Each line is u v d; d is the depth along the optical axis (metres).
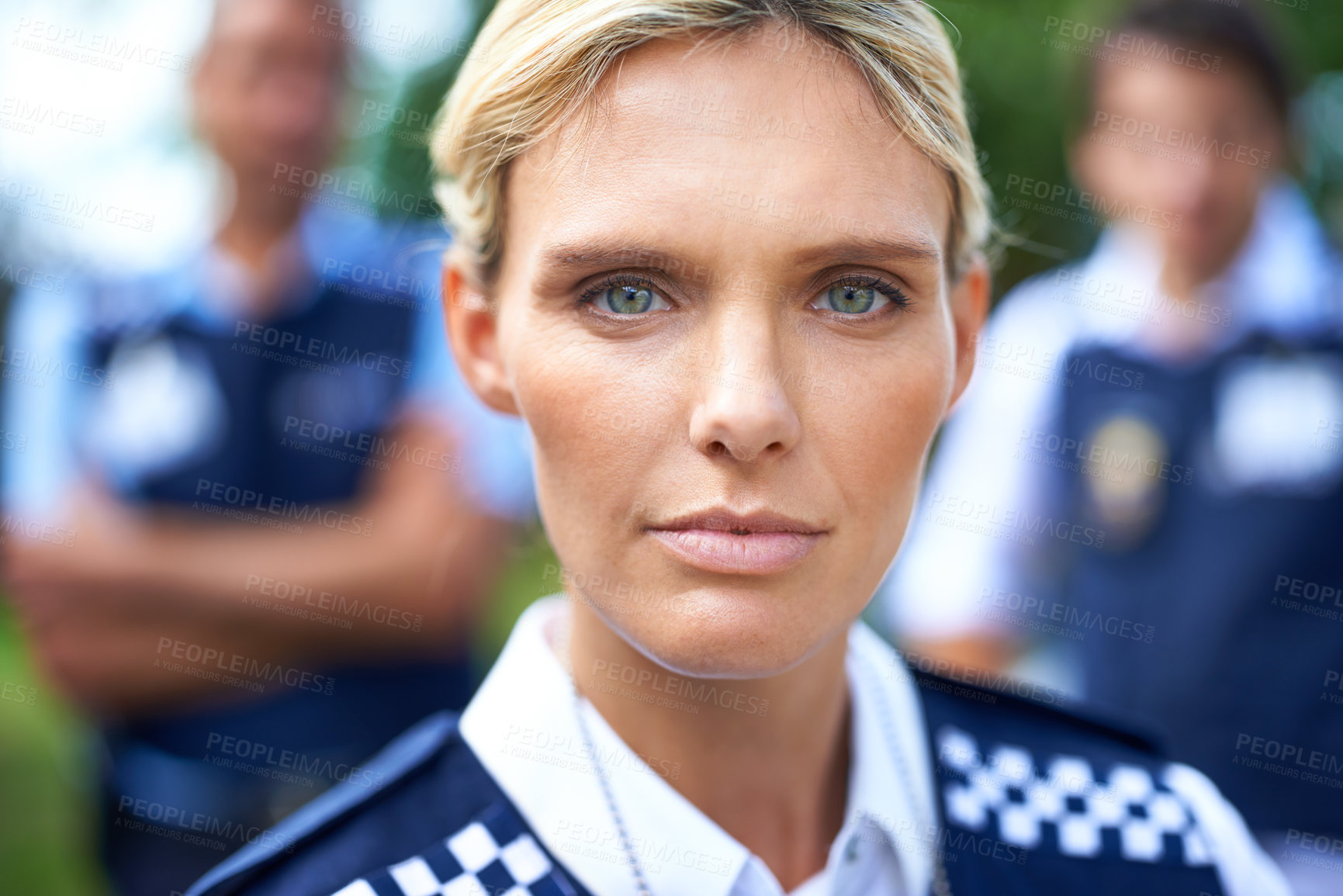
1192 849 1.47
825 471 1.08
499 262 1.23
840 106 1.08
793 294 1.08
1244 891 1.50
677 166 1.05
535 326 1.13
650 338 1.08
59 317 2.40
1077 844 1.44
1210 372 2.50
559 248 1.09
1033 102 4.86
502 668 1.35
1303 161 3.71
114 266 2.39
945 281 1.22
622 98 1.07
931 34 1.18
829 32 1.08
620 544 1.10
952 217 1.24
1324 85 4.71
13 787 4.63
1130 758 1.59
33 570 2.33
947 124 1.19
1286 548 2.39
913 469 1.16
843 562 1.10
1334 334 2.46
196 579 2.30
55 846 4.21
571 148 1.09
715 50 1.07
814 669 1.26
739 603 1.06
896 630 3.03
